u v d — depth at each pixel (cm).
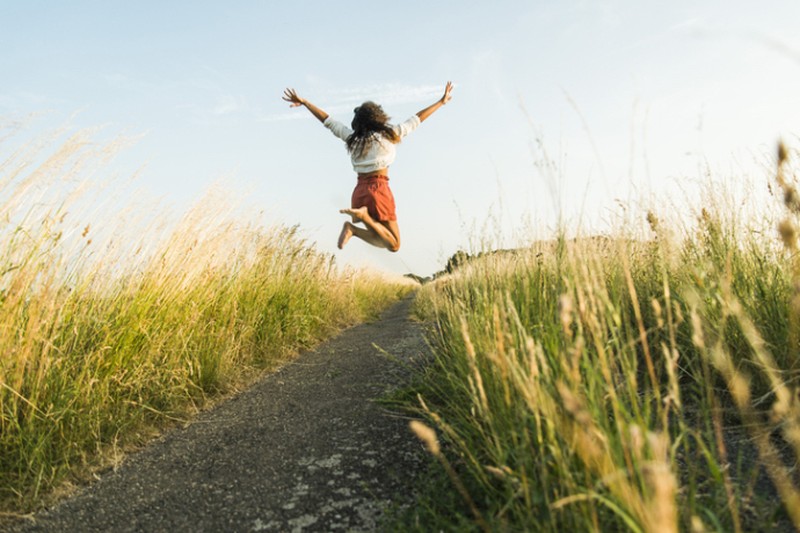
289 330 698
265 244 723
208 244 528
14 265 334
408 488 269
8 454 296
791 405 240
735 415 285
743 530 188
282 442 350
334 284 1050
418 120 538
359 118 521
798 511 171
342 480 286
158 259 463
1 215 336
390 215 523
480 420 283
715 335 306
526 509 192
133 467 322
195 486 293
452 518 228
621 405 190
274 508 263
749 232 386
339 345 748
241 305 616
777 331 292
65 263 372
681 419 193
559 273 347
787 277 306
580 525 178
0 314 319
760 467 235
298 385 504
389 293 2172
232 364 529
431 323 582
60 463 312
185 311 477
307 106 547
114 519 260
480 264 463
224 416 415
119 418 365
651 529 142
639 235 436
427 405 378
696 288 338
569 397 147
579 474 188
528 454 211
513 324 283
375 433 350
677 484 200
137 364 402
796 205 165
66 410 323
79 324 386
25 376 326
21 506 273
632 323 398
